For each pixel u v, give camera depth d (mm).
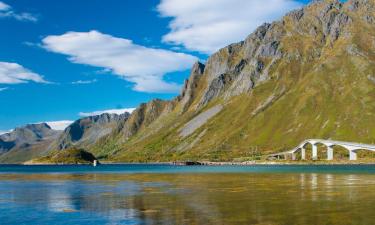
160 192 70125
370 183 86250
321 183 87438
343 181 93812
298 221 39656
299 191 68562
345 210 45906
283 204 51500
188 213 45375
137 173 165375
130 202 56156
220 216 43031
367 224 37844
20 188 84688
